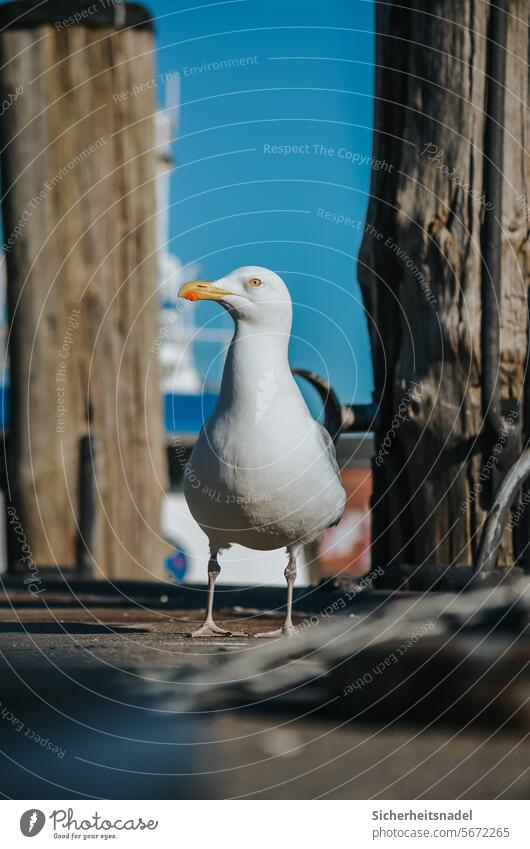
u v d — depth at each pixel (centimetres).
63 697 219
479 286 410
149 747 183
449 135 414
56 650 302
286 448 354
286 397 364
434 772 166
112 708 210
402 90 425
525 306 413
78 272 740
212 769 171
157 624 407
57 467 734
